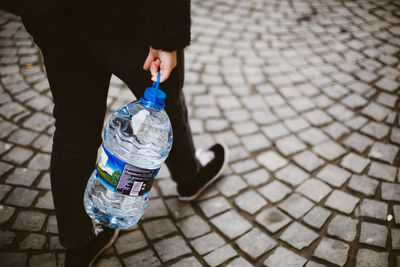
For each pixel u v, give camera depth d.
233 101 2.67
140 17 0.97
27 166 2.05
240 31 3.57
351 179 2.06
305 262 1.64
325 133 2.38
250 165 2.17
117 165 1.06
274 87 2.82
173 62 1.02
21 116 2.38
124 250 1.67
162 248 1.70
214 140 2.34
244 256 1.68
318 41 3.42
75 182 1.22
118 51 1.01
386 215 1.85
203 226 1.82
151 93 1.03
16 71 2.82
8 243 1.64
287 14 3.91
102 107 1.19
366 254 1.67
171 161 1.60
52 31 0.96
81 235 1.38
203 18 3.76
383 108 2.58
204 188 1.95
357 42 3.38
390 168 2.12
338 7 4.05
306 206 1.91
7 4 0.90
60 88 1.08
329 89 2.78
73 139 1.16
